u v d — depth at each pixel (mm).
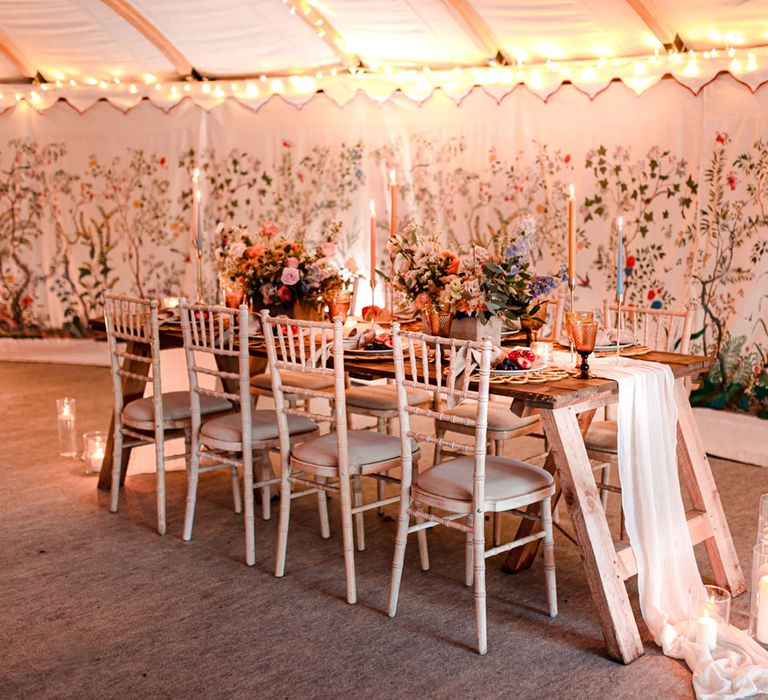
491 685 2689
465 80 6027
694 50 5125
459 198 6207
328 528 3805
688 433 3305
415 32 5621
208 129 6949
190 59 6551
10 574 3459
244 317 3436
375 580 3400
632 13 4836
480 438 2814
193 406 3727
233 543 3758
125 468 4383
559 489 3396
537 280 3414
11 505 4203
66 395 6469
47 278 7543
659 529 3039
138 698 2639
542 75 5699
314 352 3252
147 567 3525
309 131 6660
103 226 7355
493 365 3109
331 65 6453
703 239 5219
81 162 7297
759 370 5016
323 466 3244
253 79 6762
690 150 5227
